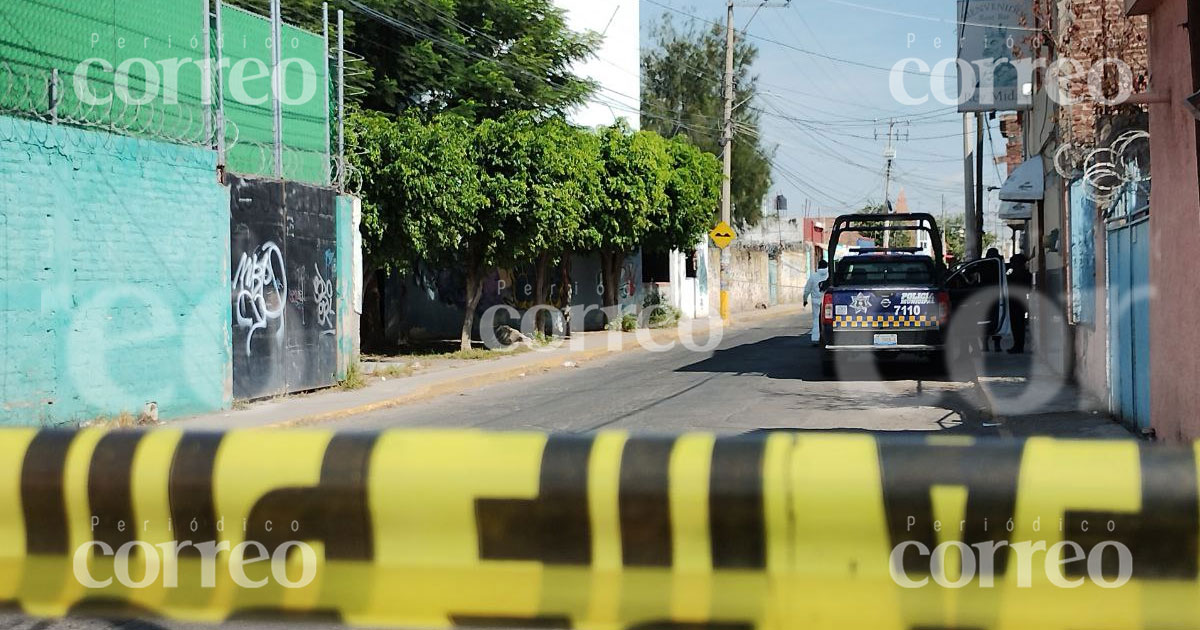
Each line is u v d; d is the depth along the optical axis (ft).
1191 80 38.88
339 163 86.12
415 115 106.11
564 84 141.18
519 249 112.88
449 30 126.00
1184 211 41.39
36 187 54.80
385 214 100.58
